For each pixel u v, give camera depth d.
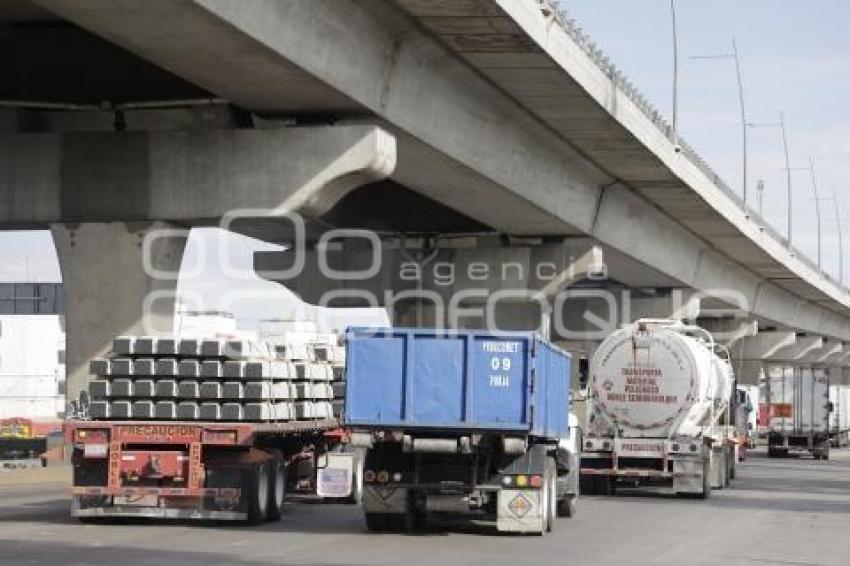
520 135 45.38
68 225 36.72
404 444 24.33
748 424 70.75
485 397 24.19
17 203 36.84
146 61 34.00
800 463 72.38
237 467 25.03
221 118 35.47
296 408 27.89
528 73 37.88
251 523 25.86
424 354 24.39
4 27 33.53
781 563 21.25
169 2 24.84
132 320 36.41
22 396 106.12
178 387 25.11
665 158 51.44
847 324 146.62
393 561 19.84
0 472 40.75
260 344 26.03
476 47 35.25
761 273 91.94
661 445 38.34
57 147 36.69
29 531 23.42
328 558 19.97
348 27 31.19
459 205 50.50
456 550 21.86
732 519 30.77
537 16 34.41
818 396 80.50
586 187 55.28
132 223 36.28
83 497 24.88
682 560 21.20
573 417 30.66
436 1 30.86
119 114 36.84
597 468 38.66
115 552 19.98
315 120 35.31
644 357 38.66
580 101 41.22
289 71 30.17
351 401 24.47
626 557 21.48
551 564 20.11
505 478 24.72
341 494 30.72
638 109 46.69
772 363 149.00
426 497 24.83
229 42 27.61
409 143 38.22
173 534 23.34
